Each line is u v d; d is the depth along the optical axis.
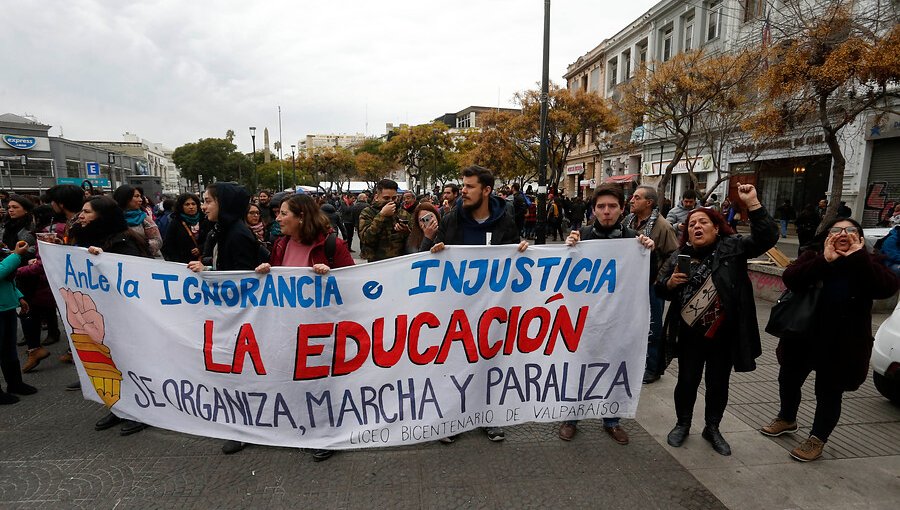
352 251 13.67
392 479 2.87
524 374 3.29
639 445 3.29
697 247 3.26
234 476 2.88
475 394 3.24
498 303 3.21
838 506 2.65
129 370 3.35
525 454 3.16
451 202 8.13
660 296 3.41
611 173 31.88
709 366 3.23
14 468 2.95
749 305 3.05
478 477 2.89
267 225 7.54
